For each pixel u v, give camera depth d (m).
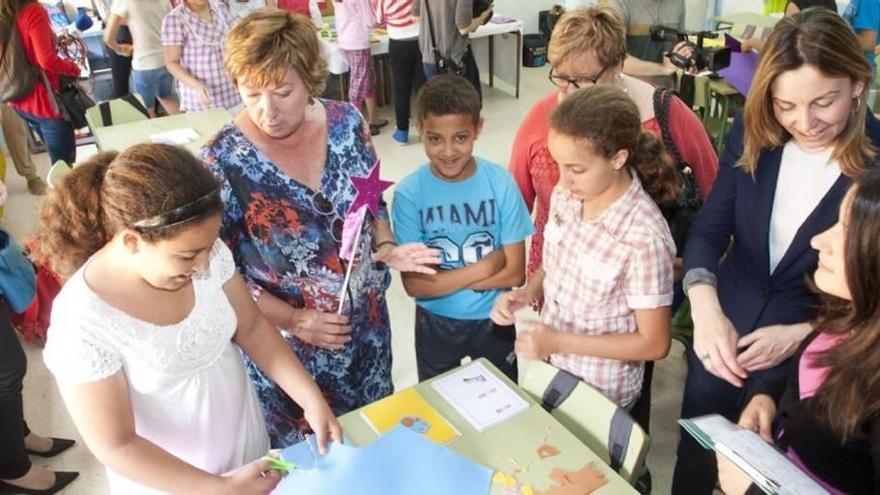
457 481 1.21
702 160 1.87
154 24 4.21
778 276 1.46
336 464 1.24
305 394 1.31
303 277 1.52
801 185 1.40
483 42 6.25
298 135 1.46
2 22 3.50
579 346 1.51
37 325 2.96
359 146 1.57
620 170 1.46
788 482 1.00
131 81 5.06
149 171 0.95
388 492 1.19
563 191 1.61
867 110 1.37
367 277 1.64
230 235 1.46
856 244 0.95
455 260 1.80
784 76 1.27
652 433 2.36
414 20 4.79
